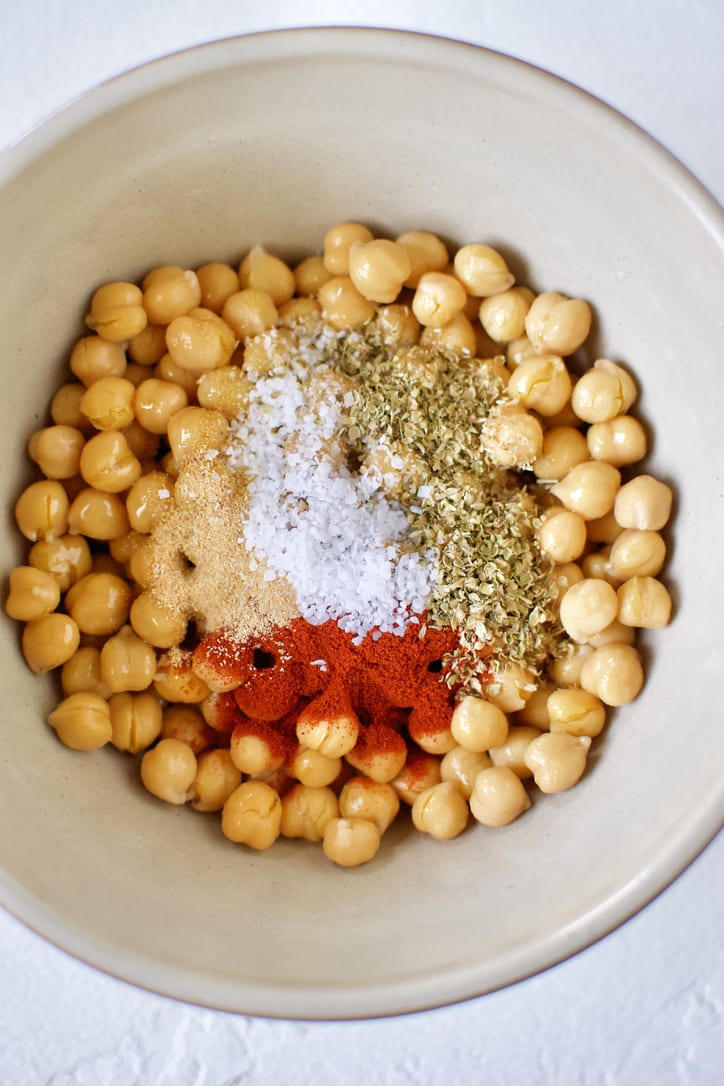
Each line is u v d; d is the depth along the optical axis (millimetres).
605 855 279
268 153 302
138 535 308
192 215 308
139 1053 318
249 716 307
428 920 285
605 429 303
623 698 293
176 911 283
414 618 303
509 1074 319
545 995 322
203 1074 318
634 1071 319
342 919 288
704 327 287
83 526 304
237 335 312
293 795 307
